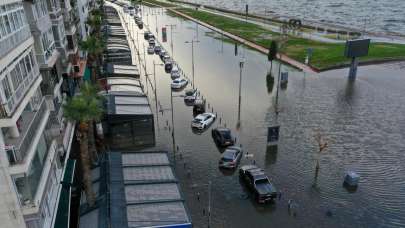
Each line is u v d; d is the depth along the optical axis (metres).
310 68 84.50
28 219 22.88
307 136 50.06
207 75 79.44
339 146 47.25
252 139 49.31
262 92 68.50
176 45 110.88
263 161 43.62
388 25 161.88
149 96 66.06
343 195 37.25
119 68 71.12
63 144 33.19
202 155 45.34
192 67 85.69
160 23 154.38
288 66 86.81
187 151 46.31
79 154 41.38
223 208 35.38
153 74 80.25
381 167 42.31
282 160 43.88
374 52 95.62
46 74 33.59
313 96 66.06
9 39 23.28
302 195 37.28
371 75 78.94
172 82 70.75
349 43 72.19
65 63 43.50
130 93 56.81
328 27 149.88
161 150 44.22
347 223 33.16
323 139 49.06
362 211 34.81
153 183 34.25
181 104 62.44
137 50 103.31
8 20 23.67
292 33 124.94
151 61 91.88
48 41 36.38
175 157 44.75
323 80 75.62
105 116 47.47
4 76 21.66
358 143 48.09
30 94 25.75
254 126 53.50
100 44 64.38
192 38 121.75
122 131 48.09
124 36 106.56
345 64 85.38
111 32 107.56
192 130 52.47
